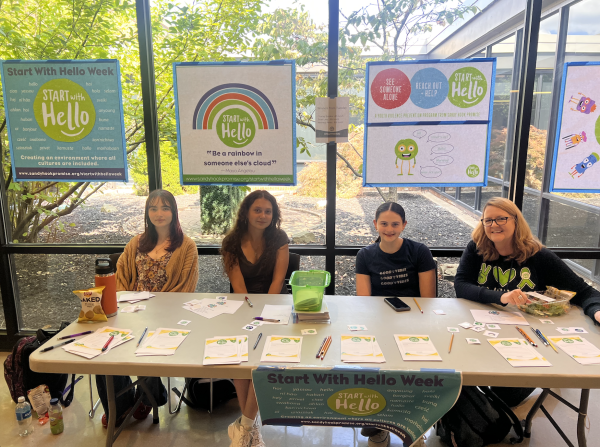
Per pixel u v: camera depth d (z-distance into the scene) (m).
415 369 1.17
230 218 2.55
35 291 2.70
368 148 2.41
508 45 2.30
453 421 1.72
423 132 2.38
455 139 2.38
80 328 1.47
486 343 1.34
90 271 2.66
